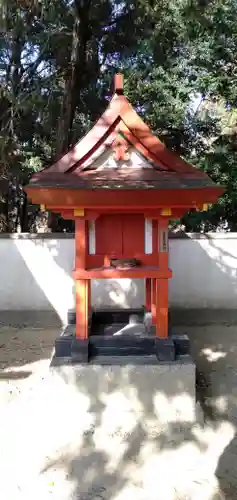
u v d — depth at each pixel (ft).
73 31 23.15
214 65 30.17
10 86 24.63
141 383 10.83
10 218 31.89
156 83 31.12
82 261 11.09
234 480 8.32
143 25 23.38
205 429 10.14
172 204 10.22
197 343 16.63
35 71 25.54
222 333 18.02
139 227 11.42
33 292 19.45
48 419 10.52
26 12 21.30
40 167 28.04
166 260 11.14
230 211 31.07
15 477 8.43
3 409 11.05
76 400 10.79
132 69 27.76
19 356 15.21
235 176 29.91
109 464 8.83
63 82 26.35
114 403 10.82
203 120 31.81
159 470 8.63
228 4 26.25
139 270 11.12
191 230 32.04
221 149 30.14
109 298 19.40
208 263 19.63
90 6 22.44
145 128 10.98
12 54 24.54
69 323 13.16
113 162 11.03
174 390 10.83
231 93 30.50
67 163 10.85
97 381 10.80
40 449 9.35
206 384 12.64
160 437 9.80
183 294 19.63
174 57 29.17
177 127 31.96
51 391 10.78
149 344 11.39
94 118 27.25
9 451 9.26
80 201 10.02
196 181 10.33
